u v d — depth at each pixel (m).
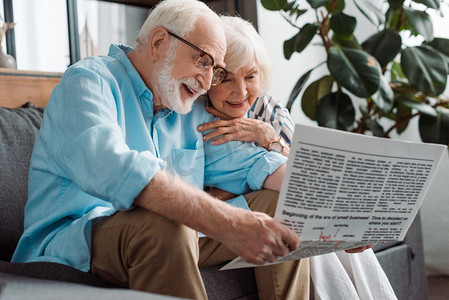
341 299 1.31
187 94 1.21
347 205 0.94
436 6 2.31
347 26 2.34
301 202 0.91
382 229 1.03
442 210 2.58
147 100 1.23
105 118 1.01
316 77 3.35
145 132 1.21
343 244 1.02
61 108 1.06
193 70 1.17
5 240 1.33
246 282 1.20
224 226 0.88
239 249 0.89
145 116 1.24
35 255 1.13
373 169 0.93
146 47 1.23
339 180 0.91
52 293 0.72
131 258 0.94
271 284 1.18
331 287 1.31
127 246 0.95
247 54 1.33
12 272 0.97
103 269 1.00
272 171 1.31
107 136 0.95
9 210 1.35
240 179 1.38
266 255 0.89
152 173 0.89
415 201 1.02
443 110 2.45
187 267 0.92
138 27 2.68
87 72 1.09
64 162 0.98
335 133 0.87
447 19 2.72
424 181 1.00
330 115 2.36
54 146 1.04
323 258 1.33
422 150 0.95
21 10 2.30
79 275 0.98
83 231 1.00
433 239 2.60
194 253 0.94
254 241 0.88
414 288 1.91
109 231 0.98
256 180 1.33
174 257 0.91
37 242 1.14
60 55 2.42
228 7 2.75
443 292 2.30
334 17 2.35
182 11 1.18
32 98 1.89
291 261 1.19
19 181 1.40
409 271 1.88
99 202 1.14
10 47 2.26
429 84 2.27
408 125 2.79
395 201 0.99
